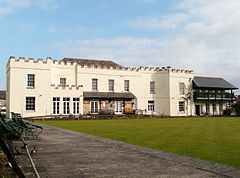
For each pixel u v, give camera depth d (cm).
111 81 4534
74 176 598
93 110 4253
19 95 3666
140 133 1541
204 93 5066
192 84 5053
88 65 4334
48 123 2608
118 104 4497
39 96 3784
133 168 669
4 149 305
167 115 4725
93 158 793
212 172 621
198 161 739
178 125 2233
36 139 1230
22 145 1032
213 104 5222
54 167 681
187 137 1322
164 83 4869
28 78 3744
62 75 4122
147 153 862
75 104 4012
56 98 3891
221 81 5438
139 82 4778
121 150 930
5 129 889
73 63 4228
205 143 1107
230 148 976
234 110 5034
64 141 1164
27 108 3719
